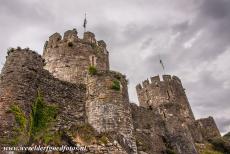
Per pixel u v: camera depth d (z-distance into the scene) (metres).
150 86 32.66
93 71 18.69
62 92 16.94
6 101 13.80
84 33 26.08
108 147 13.95
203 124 36.84
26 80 15.16
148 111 26.41
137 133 22.73
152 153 22.12
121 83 18.58
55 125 15.12
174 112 28.66
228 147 32.97
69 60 23.22
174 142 25.48
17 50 16.27
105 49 26.33
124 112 17.06
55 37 25.17
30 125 13.95
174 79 34.28
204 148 31.39
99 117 16.31
